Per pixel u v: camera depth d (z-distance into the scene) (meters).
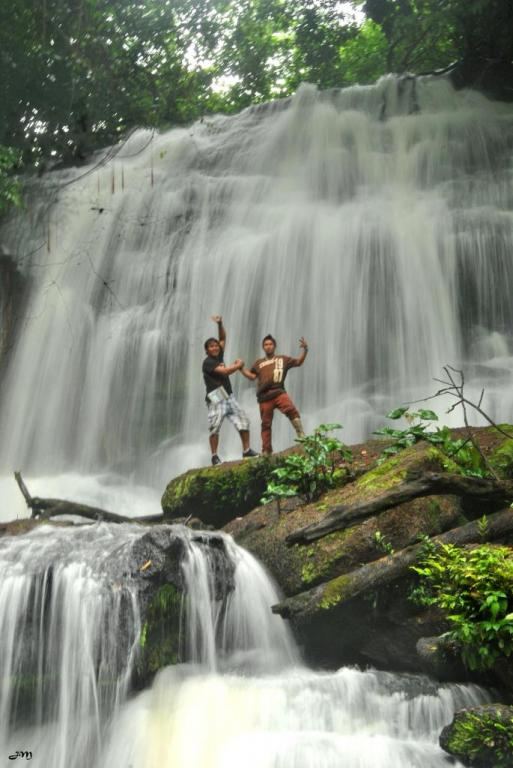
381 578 6.52
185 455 14.59
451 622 6.19
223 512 9.37
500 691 5.96
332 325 15.48
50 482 14.38
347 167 19.14
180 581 6.72
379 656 6.75
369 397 14.60
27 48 18.75
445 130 19.62
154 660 6.53
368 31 28.67
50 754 6.29
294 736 5.78
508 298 15.30
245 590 7.27
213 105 27.20
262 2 25.64
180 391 15.85
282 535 7.61
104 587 6.54
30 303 18.41
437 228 16.03
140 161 21.56
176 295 17.03
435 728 5.82
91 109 20.84
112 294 17.75
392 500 7.07
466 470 7.68
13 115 20.14
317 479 8.19
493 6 21.23
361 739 5.67
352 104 22.03
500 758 5.14
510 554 5.83
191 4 21.19
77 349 17.05
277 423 13.97
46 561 6.92
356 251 15.88
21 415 16.80
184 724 6.07
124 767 5.99
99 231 19.00
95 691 6.39
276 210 17.73
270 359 10.73
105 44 19.80
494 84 22.47
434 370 14.80
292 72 28.83
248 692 6.23
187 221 18.42
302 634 7.04
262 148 20.80
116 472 15.30
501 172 17.98
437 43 25.53
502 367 14.42
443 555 6.39
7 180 17.39
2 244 19.55
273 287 16.09
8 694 6.51
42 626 6.65
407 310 15.30
